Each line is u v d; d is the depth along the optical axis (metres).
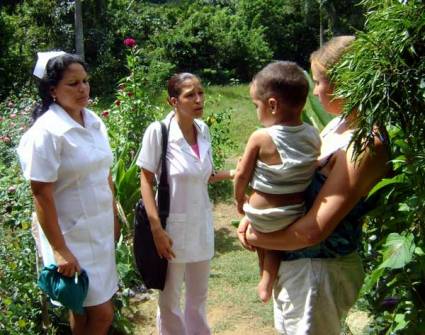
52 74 2.61
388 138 1.84
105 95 15.51
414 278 2.12
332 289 1.99
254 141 2.01
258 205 2.01
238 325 3.81
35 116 2.74
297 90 1.97
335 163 1.91
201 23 19.17
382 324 2.70
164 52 18.16
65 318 3.50
